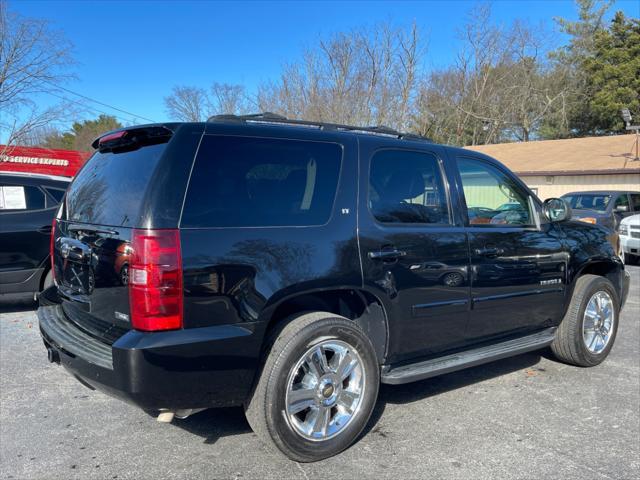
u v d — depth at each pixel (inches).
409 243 144.6
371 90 1235.9
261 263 119.8
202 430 145.9
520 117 1651.1
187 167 117.0
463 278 156.6
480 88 1588.3
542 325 187.8
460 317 157.9
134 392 108.3
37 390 173.3
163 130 121.6
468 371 197.3
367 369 136.1
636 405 166.1
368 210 139.8
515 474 125.3
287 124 144.2
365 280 135.3
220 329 114.8
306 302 138.2
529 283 176.1
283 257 123.0
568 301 193.2
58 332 130.6
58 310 146.4
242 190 122.9
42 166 811.4
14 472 124.1
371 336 145.9
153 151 121.1
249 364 118.5
